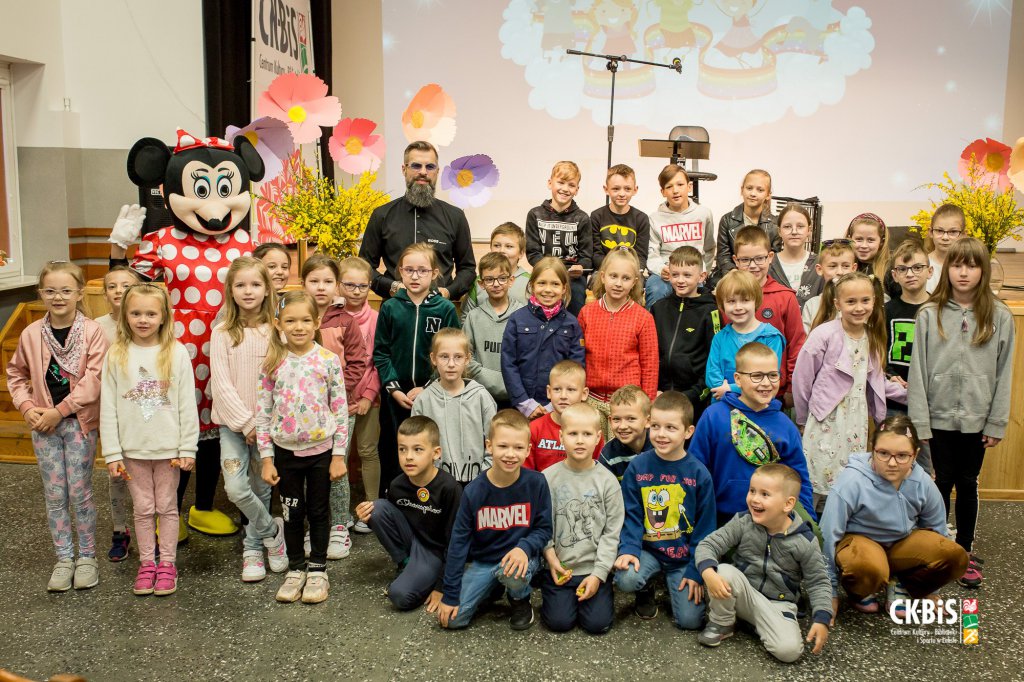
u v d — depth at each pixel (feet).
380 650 8.36
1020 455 12.37
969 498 10.10
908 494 8.90
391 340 11.26
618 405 9.44
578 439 8.82
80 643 8.48
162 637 8.61
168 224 14.98
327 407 9.72
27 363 9.78
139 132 18.56
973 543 10.84
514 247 12.03
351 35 28.43
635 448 9.70
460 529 8.77
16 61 16.83
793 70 27.27
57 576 9.64
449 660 8.18
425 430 9.14
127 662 8.14
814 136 27.58
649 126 27.66
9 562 10.31
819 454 10.14
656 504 9.06
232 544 10.94
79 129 17.95
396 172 28.68
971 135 27.66
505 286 11.34
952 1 26.99
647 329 10.91
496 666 8.07
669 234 13.79
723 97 27.43
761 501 8.29
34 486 12.90
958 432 10.03
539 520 8.84
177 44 19.03
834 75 27.27
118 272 10.60
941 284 10.04
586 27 27.30
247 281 9.95
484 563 8.98
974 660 8.21
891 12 27.04
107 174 18.15
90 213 18.20
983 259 9.70
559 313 10.93
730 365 10.48
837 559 8.97
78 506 9.74
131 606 9.25
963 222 11.82
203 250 11.02
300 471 9.54
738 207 13.85
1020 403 12.26
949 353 9.96
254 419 9.80
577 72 27.50
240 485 9.78
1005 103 27.61
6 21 16.08
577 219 13.46
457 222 12.57
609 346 10.96
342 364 11.12
